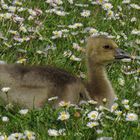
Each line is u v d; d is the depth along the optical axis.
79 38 17.88
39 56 16.61
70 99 13.95
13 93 13.83
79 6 19.89
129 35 18.59
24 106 13.89
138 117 13.98
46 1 19.52
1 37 16.92
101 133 12.96
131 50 17.70
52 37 17.45
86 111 13.62
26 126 13.32
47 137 12.95
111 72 16.30
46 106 13.77
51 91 13.82
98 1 19.89
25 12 18.77
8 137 12.75
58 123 13.45
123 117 13.58
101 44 15.06
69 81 14.07
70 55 16.53
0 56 16.38
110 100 14.57
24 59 16.02
